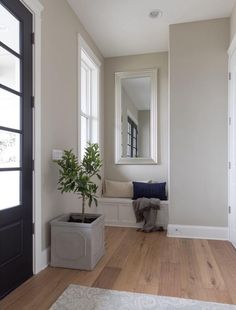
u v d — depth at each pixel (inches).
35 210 89.7
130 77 173.3
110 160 174.9
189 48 135.6
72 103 120.7
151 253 110.4
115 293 76.0
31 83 88.4
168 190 151.1
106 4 118.3
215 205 132.8
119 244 122.4
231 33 128.0
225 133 132.2
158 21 133.6
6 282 75.1
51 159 100.8
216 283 83.5
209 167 133.6
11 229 77.9
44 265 94.6
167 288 79.7
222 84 132.6
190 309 67.9
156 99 168.7
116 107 175.0
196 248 117.3
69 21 118.5
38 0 91.5
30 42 88.0
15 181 81.4
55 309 67.6
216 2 118.0
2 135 76.9
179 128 136.6
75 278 85.8
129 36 148.8
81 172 99.0
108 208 158.6
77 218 108.7
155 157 167.9
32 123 88.8
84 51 137.9
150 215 146.5
